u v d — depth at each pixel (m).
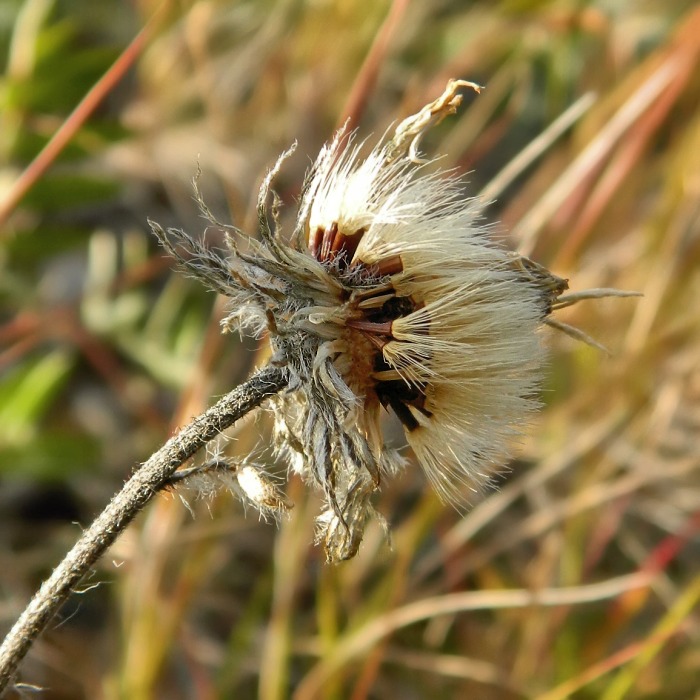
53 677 0.14
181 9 0.19
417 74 0.19
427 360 0.11
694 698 0.15
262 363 0.11
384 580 0.15
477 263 0.11
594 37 0.19
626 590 0.15
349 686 0.15
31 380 0.16
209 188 0.18
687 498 0.16
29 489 0.16
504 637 0.15
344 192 0.11
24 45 0.17
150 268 0.17
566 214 0.17
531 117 0.19
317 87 0.18
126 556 0.14
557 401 0.16
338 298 0.11
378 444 0.11
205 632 0.15
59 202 0.17
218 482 0.11
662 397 0.16
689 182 0.17
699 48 0.17
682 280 0.17
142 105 0.18
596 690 0.15
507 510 0.16
